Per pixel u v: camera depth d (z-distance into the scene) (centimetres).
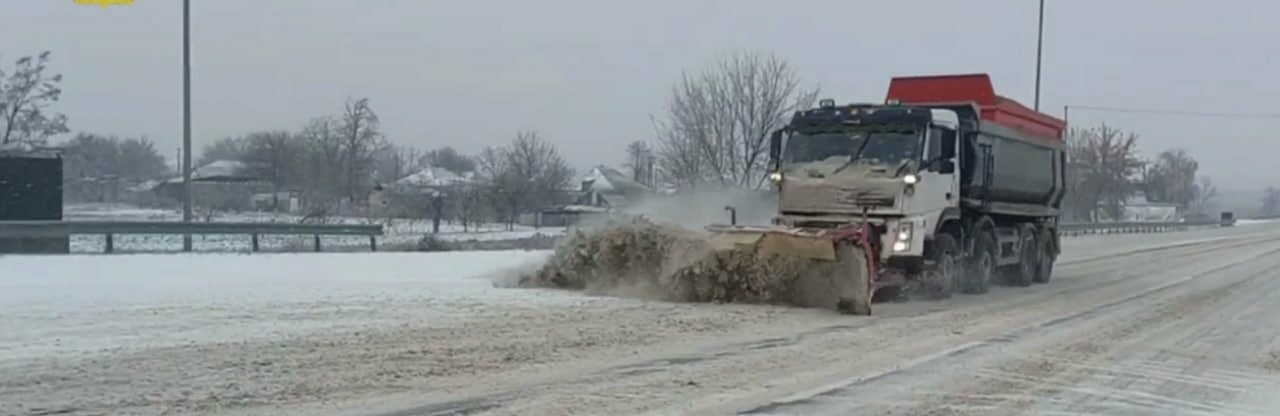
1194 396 966
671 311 1487
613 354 1104
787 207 1767
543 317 1375
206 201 6344
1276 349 1298
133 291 1541
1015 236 2198
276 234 2672
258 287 1644
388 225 4212
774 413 841
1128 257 3469
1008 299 1903
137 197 6862
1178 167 12562
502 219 5353
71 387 862
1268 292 2147
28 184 2556
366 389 888
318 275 1905
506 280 1862
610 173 6438
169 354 1021
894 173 1698
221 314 1315
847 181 1722
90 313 1295
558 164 6531
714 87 3734
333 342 1119
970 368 1088
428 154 10281
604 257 1761
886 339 1289
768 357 1118
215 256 2302
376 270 2064
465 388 905
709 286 1631
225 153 9881
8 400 811
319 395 859
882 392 942
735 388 939
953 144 1802
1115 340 1347
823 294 1596
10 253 2334
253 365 976
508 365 1020
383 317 1328
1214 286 2297
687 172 3700
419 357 1045
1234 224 9488
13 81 5016
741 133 3700
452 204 5381
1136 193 10675
